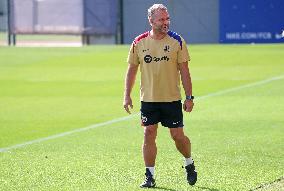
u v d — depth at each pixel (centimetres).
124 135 4006
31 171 3059
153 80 2620
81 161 3266
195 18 11412
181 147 2677
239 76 7231
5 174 3005
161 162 3189
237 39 11294
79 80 7200
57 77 7519
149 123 2655
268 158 3250
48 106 5406
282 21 11062
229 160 3216
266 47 10481
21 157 3403
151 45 2616
